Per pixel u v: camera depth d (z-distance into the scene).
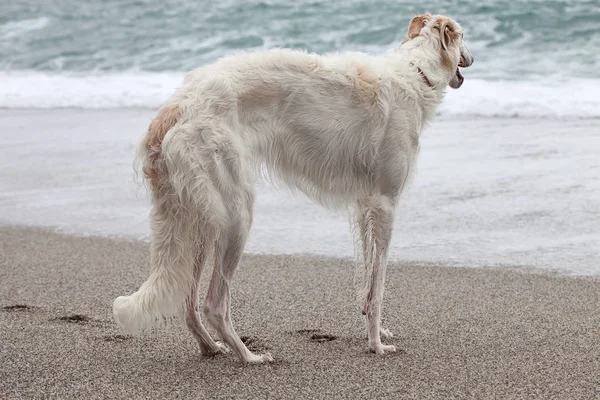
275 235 6.39
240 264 5.66
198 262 3.82
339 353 3.98
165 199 3.68
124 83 12.84
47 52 15.61
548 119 9.77
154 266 3.71
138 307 3.60
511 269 5.39
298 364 3.81
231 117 3.76
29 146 9.47
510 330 4.29
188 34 15.98
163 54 14.88
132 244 6.23
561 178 7.38
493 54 12.89
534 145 8.58
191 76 3.88
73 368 3.72
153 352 3.98
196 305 3.90
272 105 3.94
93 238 6.40
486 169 7.79
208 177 3.64
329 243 6.16
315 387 3.49
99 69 14.15
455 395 3.38
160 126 3.68
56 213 7.09
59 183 8.00
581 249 5.71
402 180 4.22
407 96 4.23
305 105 4.01
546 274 5.27
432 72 4.40
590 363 3.75
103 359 3.86
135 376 3.62
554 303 4.73
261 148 3.91
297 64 4.04
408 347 4.06
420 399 3.34
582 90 10.74
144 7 18.61
